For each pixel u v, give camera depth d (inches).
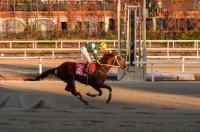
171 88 837.8
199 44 1647.4
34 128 549.3
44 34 1779.0
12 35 1772.9
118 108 661.3
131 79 935.7
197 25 1829.5
